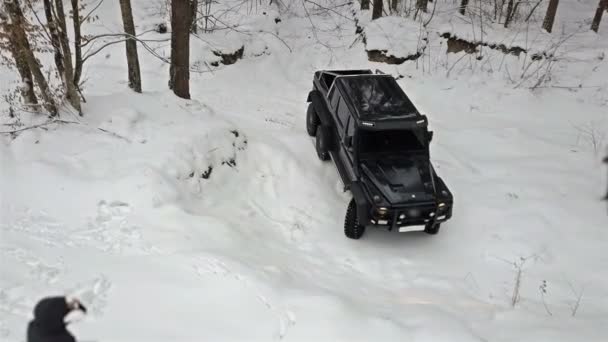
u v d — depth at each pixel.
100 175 7.34
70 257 5.51
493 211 8.14
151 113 8.88
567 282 6.72
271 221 7.84
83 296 4.66
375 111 7.75
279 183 8.63
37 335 2.64
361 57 15.20
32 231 6.09
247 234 7.11
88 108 8.73
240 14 16.72
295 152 9.42
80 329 4.14
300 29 17.02
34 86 9.14
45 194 6.89
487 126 11.35
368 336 4.76
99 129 8.20
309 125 10.16
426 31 15.22
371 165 7.50
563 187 8.73
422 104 12.63
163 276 5.26
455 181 8.97
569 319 5.77
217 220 7.00
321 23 17.34
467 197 8.52
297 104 12.71
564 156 9.84
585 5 18.97
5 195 6.71
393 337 4.82
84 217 6.62
